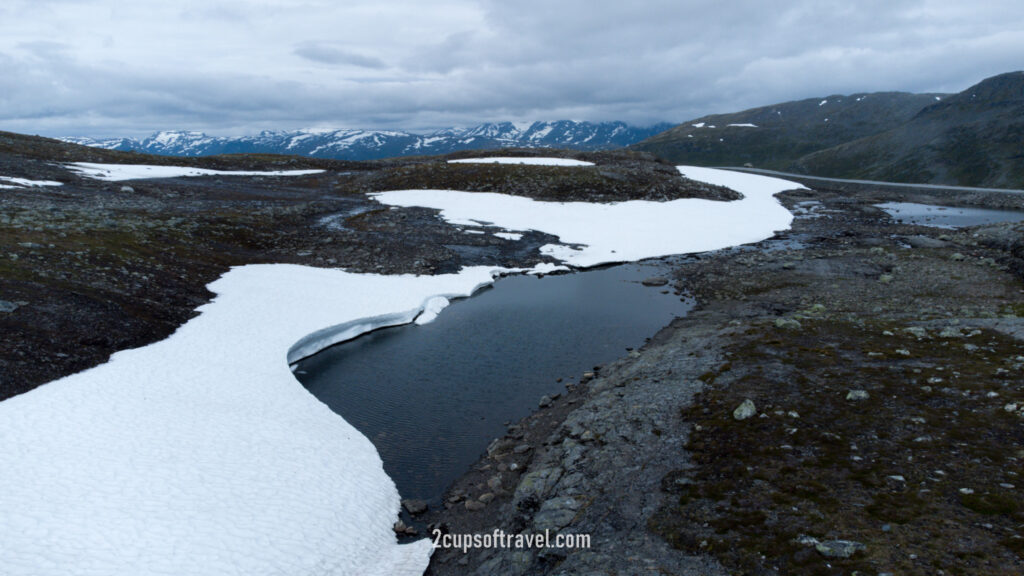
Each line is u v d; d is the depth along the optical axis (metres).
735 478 13.79
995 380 17.25
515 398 22.73
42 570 11.13
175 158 90.38
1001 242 42.94
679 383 20.17
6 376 18.28
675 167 101.75
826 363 20.22
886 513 11.54
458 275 41.12
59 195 47.97
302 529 13.86
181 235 39.81
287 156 106.31
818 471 13.49
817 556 10.56
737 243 53.72
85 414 17.19
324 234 48.59
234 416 18.84
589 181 74.19
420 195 69.12
